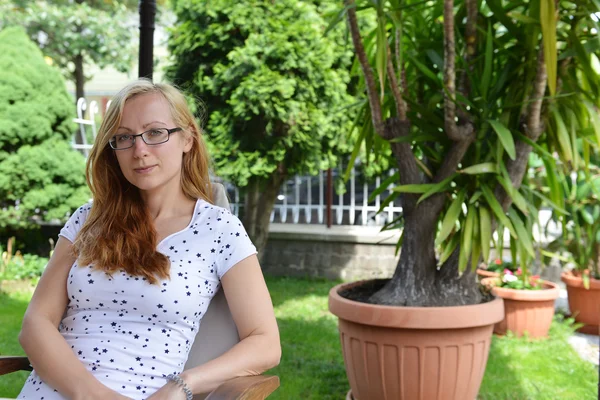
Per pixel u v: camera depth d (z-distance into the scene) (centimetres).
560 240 480
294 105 516
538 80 281
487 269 515
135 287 172
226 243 180
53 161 598
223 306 184
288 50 510
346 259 650
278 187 594
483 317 284
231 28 521
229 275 177
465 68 302
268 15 518
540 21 262
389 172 654
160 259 174
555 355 409
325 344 428
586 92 299
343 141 568
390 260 639
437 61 306
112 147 182
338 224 698
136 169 180
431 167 328
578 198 447
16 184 592
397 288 312
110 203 185
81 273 176
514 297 438
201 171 197
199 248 179
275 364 172
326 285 624
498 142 293
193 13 536
